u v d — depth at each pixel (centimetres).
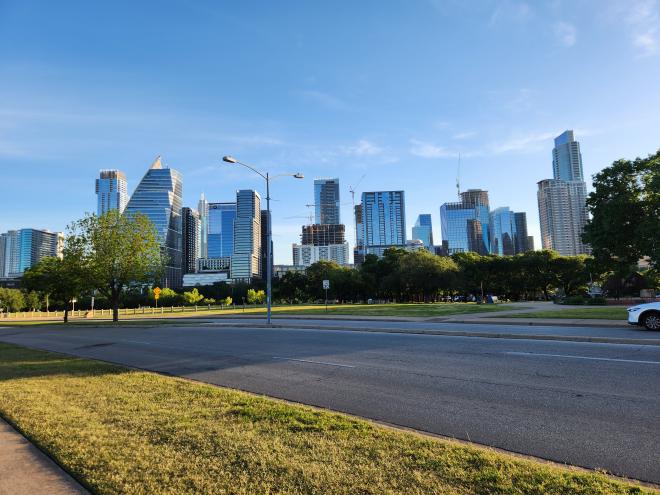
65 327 3744
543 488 408
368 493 404
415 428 633
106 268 3847
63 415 688
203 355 1486
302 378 1009
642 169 3516
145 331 2770
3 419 690
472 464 466
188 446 534
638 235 3256
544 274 8706
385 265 10012
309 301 11094
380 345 1538
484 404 740
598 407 698
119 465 479
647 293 5431
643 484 444
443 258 8969
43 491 429
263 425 618
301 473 448
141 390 873
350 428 598
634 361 1062
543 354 1216
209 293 13050
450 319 2497
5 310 11669
